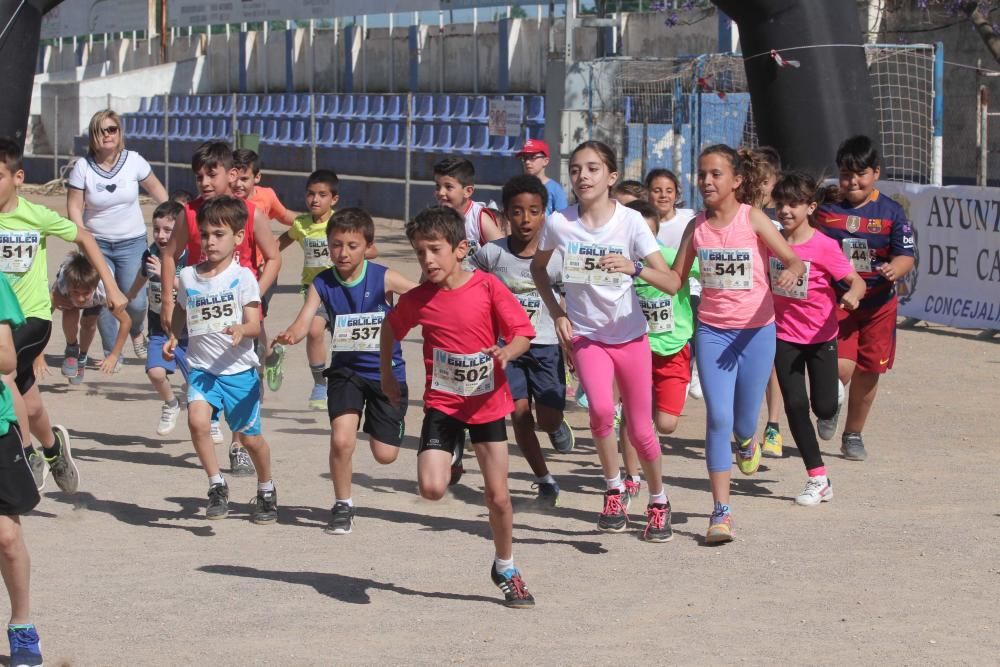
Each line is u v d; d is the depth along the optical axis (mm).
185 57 68750
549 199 17344
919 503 12211
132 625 8891
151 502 12352
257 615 9109
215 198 11633
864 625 8891
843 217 13750
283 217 18250
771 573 10086
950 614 9117
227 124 60094
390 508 12141
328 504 12281
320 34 58812
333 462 11125
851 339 13727
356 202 48625
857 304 12461
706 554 10625
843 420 16125
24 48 21297
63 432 12062
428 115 49969
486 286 9070
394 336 9438
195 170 13141
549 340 13273
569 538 11125
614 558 10523
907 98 29891
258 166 17125
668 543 10945
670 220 13617
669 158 32438
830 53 23453
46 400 17531
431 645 8492
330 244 11055
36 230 11602
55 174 60406
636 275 10453
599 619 9031
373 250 12797
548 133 32469
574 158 10680
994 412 16531
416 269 31656
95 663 8164
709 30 41594
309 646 8469
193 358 11539
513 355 8930
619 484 11320
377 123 51938
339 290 11125
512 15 50500
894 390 18047
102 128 18391
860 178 13688
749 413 11281
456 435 9289
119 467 13781
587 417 16359
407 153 40375
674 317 12422
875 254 13633
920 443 14828
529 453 12148
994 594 9555
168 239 14484
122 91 67438
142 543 10969
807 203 12375
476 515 11906
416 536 11203
